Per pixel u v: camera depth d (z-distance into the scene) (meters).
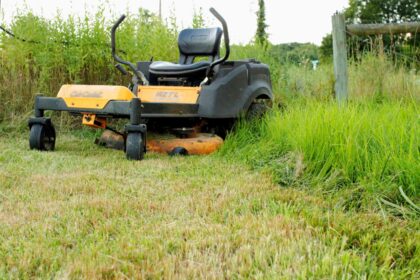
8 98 7.06
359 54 6.91
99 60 7.38
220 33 6.07
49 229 2.80
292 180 4.02
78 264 2.28
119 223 2.95
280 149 4.74
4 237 2.69
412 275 2.22
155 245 2.54
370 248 2.60
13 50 7.01
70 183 3.87
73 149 5.65
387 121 4.10
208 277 2.16
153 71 5.84
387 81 6.41
